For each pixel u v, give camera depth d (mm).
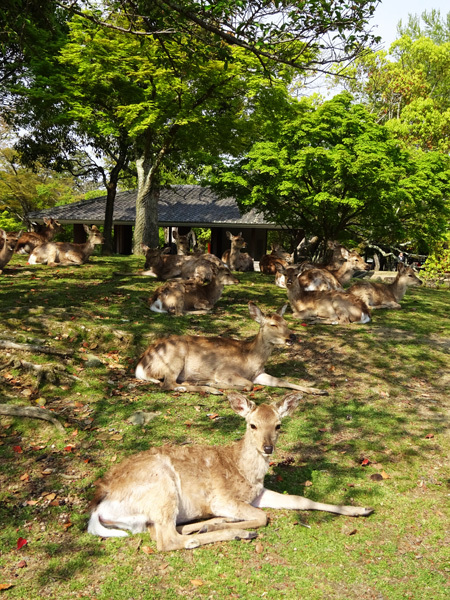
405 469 5375
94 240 16141
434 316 12031
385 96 34531
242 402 4516
